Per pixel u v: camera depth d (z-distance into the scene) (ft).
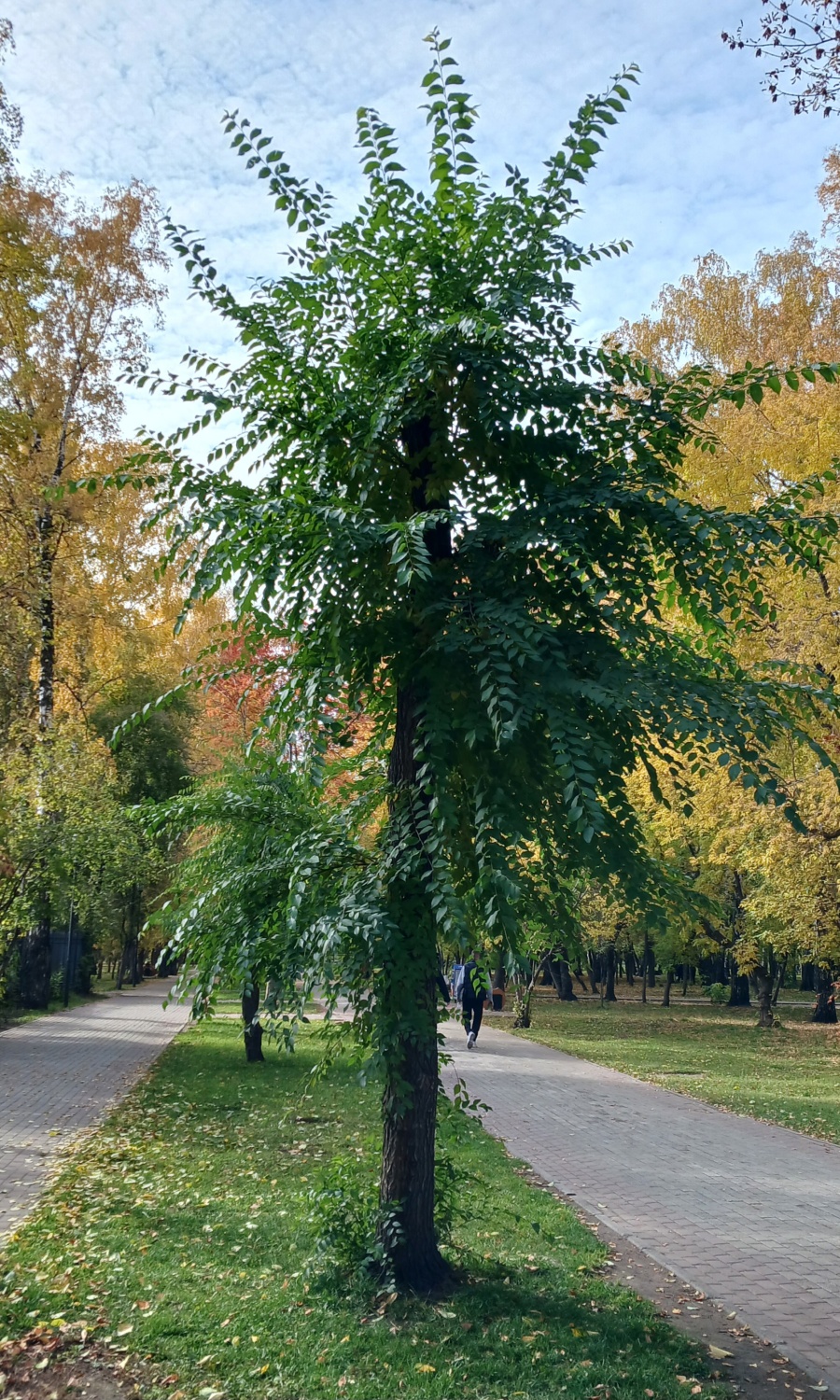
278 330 18.02
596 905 77.92
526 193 16.98
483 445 17.35
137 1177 26.08
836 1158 32.32
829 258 57.21
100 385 73.00
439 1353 14.97
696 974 211.41
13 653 59.67
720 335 62.80
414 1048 17.53
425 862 16.47
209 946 18.16
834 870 51.70
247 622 18.51
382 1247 16.97
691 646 19.90
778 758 48.14
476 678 15.98
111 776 66.74
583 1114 39.04
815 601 43.19
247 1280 18.22
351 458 17.92
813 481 16.74
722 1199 26.04
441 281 17.48
